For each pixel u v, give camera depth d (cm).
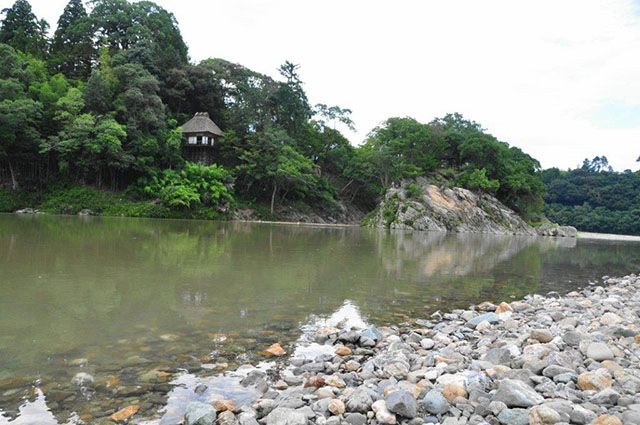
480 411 454
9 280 962
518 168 6694
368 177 6203
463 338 773
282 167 5019
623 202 9706
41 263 1195
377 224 5428
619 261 2567
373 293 1109
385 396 481
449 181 6203
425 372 566
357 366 597
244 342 673
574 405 446
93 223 2873
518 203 6606
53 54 5803
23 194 4103
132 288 955
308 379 532
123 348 606
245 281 1128
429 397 465
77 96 4222
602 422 404
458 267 1758
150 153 4444
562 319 910
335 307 936
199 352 615
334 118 6544
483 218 5662
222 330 719
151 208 4191
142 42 5375
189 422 411
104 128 4053
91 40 5856
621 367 578
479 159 6353
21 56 4806
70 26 5944
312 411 442
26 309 752
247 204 5166
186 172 4641
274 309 879
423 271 1555
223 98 6175
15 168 4191
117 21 5797
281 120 5944
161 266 1262
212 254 1616
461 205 5647
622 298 1193
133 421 414
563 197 10475
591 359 607
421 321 873
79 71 5662
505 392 473
